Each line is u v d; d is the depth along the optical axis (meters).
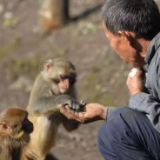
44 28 17.50
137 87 7.82
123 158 7.54
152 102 7.35
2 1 19.59
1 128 8.76
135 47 7.39
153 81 7.14
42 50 16.77
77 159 12.07
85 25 17.05
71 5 18.14
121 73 14.59
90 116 8.18
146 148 7.47
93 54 15.73
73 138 13.20
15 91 16.00
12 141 8.77
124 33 7.32
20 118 8.76
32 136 10.49
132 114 7.48
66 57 16.05
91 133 13.30
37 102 10.30
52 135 10.52
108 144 7.59
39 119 10.45
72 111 8.36
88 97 14.44
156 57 7.07
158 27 7.30
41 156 10.66
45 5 17.36
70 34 16.91
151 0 7.38
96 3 18.02
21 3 19.27
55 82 10.34
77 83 14.98
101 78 14.76
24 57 16.84
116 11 7.34
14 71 16.61
